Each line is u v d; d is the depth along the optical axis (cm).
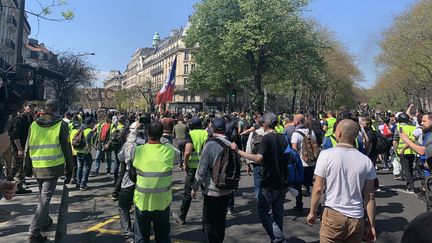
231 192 512
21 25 1104
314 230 656
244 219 720
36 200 781
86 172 1001
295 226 679
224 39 3566
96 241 599
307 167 769
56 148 561
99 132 1273
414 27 3656
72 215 750
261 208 554
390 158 1552
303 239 609
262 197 552
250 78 4272
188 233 639
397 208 811
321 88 4862
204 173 502
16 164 838
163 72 10712
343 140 381
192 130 710
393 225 684
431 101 5950
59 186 966
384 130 1378
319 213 729
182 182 1117
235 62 3875
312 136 786
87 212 774
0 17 4366
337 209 362
